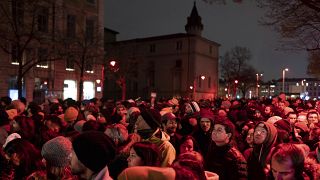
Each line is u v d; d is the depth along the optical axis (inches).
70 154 130.3
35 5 1071.0
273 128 185.6
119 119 370.0
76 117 315.3
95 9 1691.7
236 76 2824.8
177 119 303.1
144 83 2938.0
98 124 257.8
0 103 424.8
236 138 258.8
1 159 165.8
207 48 2935.5
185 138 236.4
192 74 2753.4
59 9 1381.6
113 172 160.6
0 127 246.1
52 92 1425.9
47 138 256.4
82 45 1352.1
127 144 203.2
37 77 1417.3
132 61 2709.2
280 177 108.8
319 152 185.6
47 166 132.0
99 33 1567.4
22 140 173.5
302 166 109.7
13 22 1078.4
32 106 374.3
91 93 1646.2
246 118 383.6
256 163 180.4
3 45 1160.2
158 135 199.5
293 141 249.8
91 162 108.7
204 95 2861.7
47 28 1381.6
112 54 2470.5
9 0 1056.8
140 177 86.0
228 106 562.3
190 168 99.2
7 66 1311.5
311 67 885.8
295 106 620.4
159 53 2893.7
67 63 1556.3
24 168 166.1
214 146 186.5
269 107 480.1
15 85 1341.0
